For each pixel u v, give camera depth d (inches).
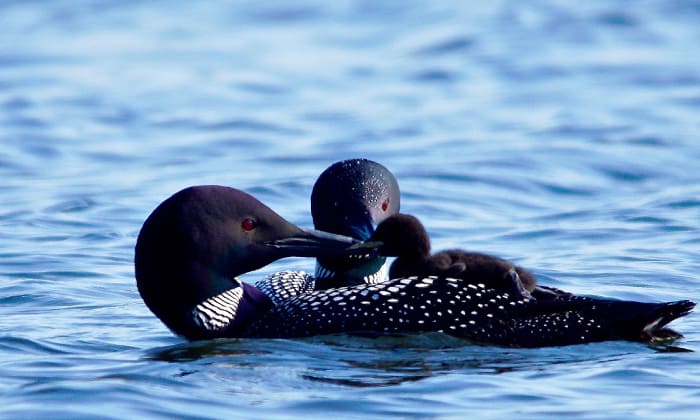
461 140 768.9
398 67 1032.2
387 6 1273.4
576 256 505.0
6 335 388.2
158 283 384.8
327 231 421.4
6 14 1286.9
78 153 756.6
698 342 368.2
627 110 848.3
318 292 391.2
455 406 307.7
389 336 370.9
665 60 1013.8
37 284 466.0
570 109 856.9
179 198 386.3
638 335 367.6
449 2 1274.6
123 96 935.7
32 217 584.1
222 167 708.0
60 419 296.0
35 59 1081.4
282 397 316.5
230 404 310.5
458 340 367.6
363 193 417.7
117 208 602.2
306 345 369.7
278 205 608.1
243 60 1070.4
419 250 391.9
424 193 633.6
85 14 1280.8
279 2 1316.4
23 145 774.5
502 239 543.2
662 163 700.7
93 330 402.3
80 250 522.0
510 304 370.3
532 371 338.0
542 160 704.4
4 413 300.4
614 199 629.3
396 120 840.3
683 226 555.5
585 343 365.7
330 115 866.8
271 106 903.1
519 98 904.9
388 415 302.2
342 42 1136.8
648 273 473.1
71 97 932.6
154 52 1108.5
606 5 1208.2
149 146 778.2
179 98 930.7
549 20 1168.8
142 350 374.9
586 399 311.1
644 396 312.8
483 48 1082.1
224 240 386.3
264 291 418.9
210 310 384.5
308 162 719.1
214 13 1282.0
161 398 314.0
